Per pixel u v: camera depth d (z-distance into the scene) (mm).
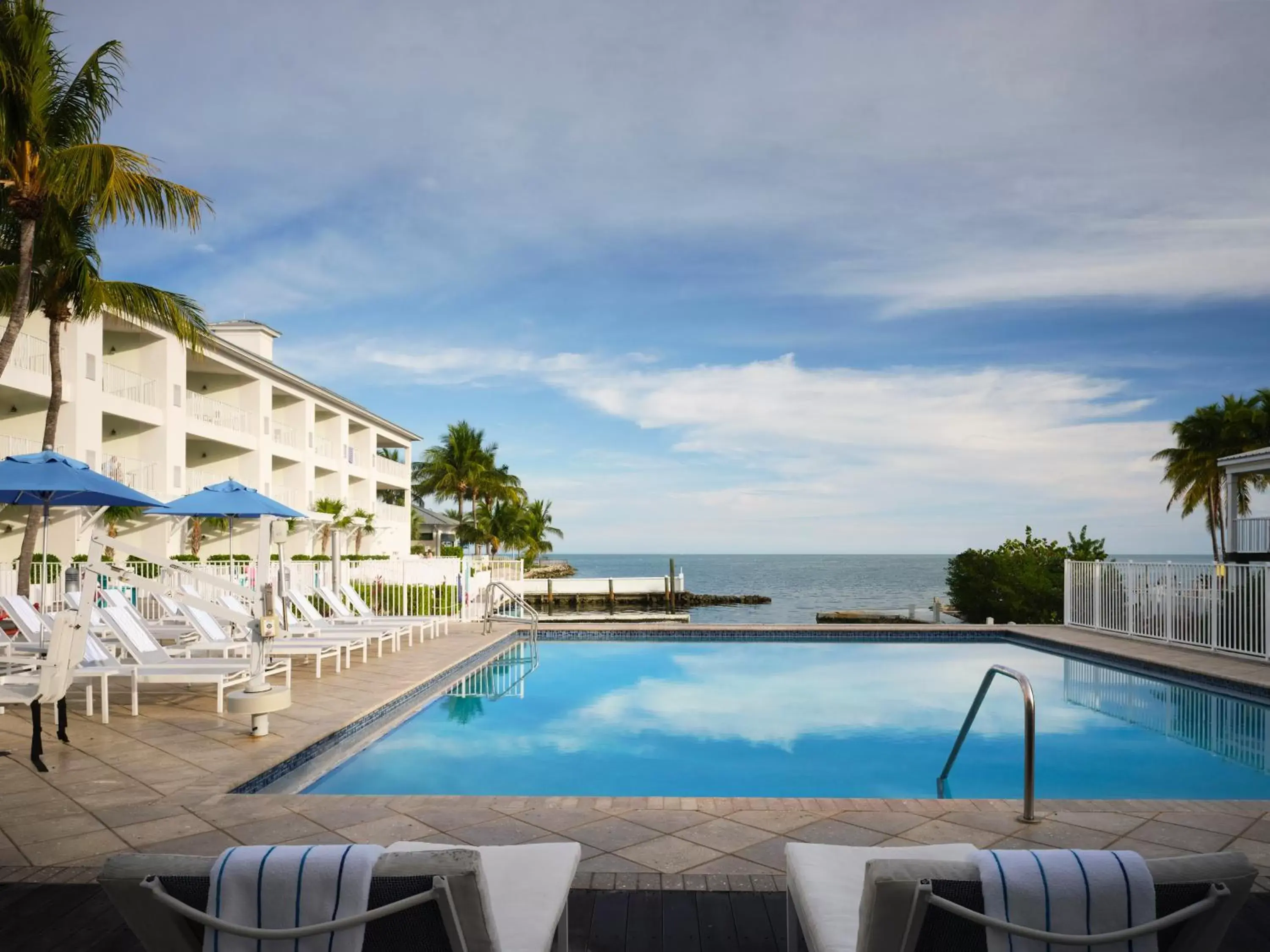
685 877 3746
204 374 29391
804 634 15328
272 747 6320
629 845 4203
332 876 1599
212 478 28906
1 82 12305
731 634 15336
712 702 10008
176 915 1680
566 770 7043
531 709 9578
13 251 14680
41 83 12719
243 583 12898
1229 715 9273
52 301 14797
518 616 20266
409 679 9656
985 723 8891
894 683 11211
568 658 13570
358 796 5043
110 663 7523
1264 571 11117
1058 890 1582
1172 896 1613
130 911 1697
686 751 7695
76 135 13602
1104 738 8250
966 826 4539
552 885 2502
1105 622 14766
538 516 57344
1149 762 7383
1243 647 11531
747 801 5008
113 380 22703
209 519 25859
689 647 14664
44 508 8930
